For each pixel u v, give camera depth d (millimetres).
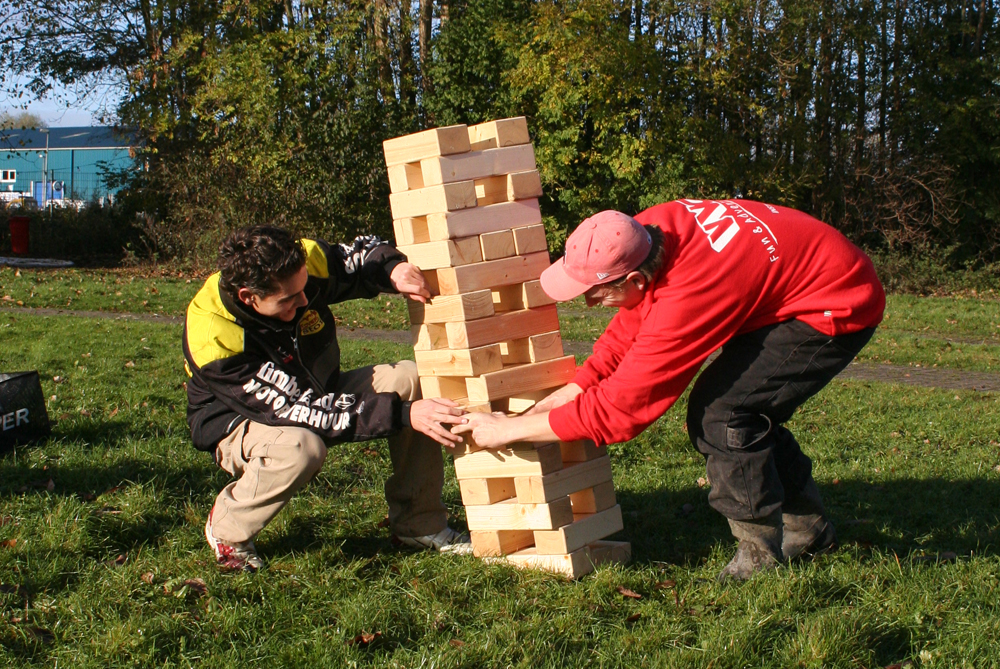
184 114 22344
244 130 21203
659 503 4508
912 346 12141
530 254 3285
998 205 22812
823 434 6484
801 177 21703
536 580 3244
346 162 20703
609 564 3350
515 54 21453
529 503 3268
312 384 3342
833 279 2959
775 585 3178
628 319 3283
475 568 3348
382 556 3527
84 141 55344
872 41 23062
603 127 20969
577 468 3340
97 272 18766
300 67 20859
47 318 10422
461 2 24000
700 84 21625
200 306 3203
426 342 3320
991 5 23781
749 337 3061
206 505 4086
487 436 3080
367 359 8977
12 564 3211
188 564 3314
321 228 20641
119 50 26641
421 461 3590
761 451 3174
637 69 20719
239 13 22562
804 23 21422
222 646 2777
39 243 23094
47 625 2850
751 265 2896
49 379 6770
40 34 25953
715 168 21016
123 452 4742
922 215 22859
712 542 3848
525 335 3281
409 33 22312
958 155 22797
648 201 21047
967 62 22938
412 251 3301
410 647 2795
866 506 4531
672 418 6492
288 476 3158
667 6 20766
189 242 20500
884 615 3012
